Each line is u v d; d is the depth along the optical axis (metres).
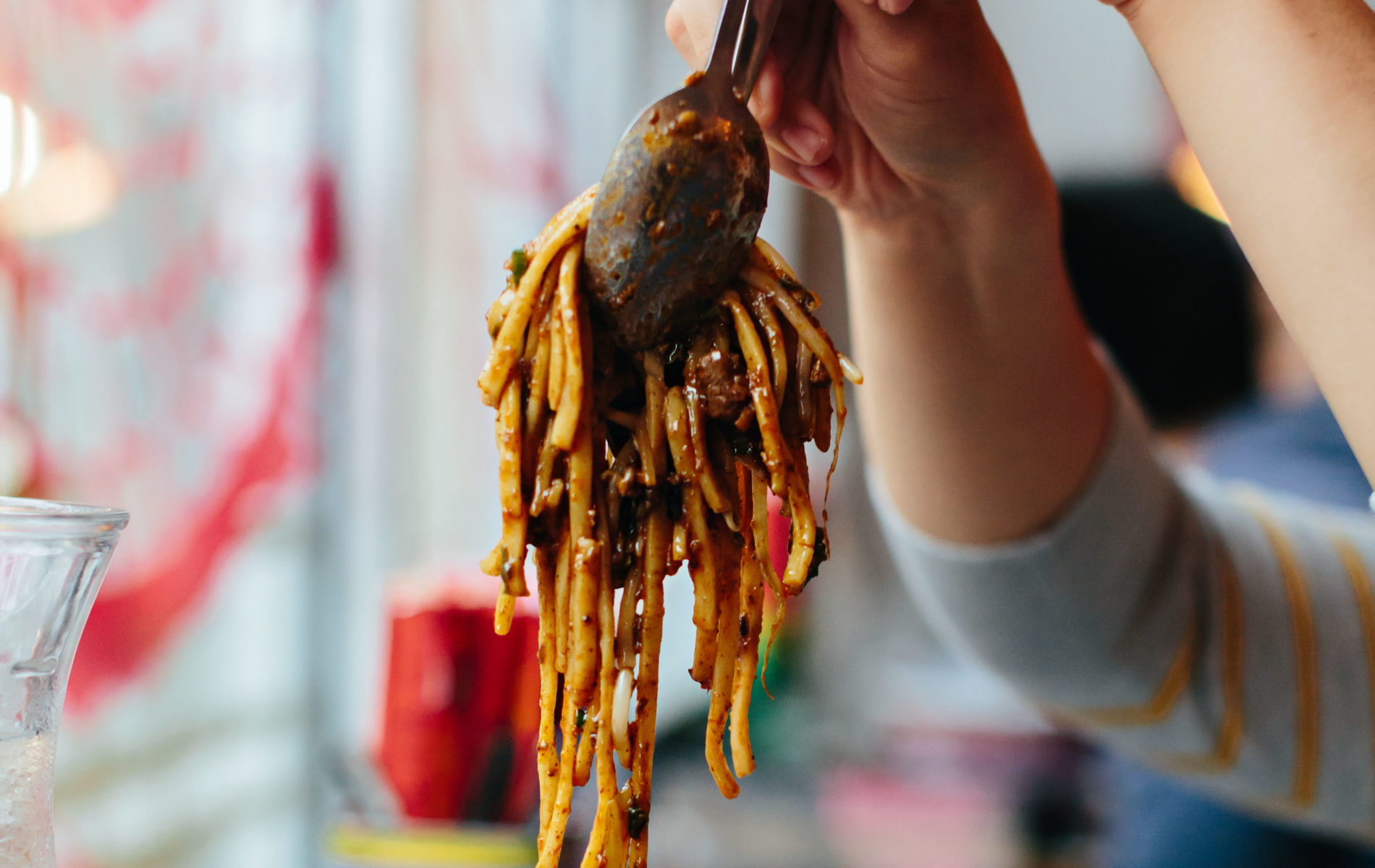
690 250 0.67
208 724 1.16
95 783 1.03
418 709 0.94
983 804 1.63
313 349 1.28
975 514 0.90
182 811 1.13
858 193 0.79
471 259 1.66
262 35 1.19
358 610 1.38
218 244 1.15
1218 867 1.11
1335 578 0.97
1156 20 0.66
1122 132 2.82
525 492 0.68
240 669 1.21
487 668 0.94
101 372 1.02
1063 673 0.94
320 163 1.31
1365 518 1.02
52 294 0.99
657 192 0.66
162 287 1.08
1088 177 2.40
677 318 0.68
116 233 1.03
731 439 0.69
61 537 0.64
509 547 0.67
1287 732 0.95
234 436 1.17
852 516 2.87
